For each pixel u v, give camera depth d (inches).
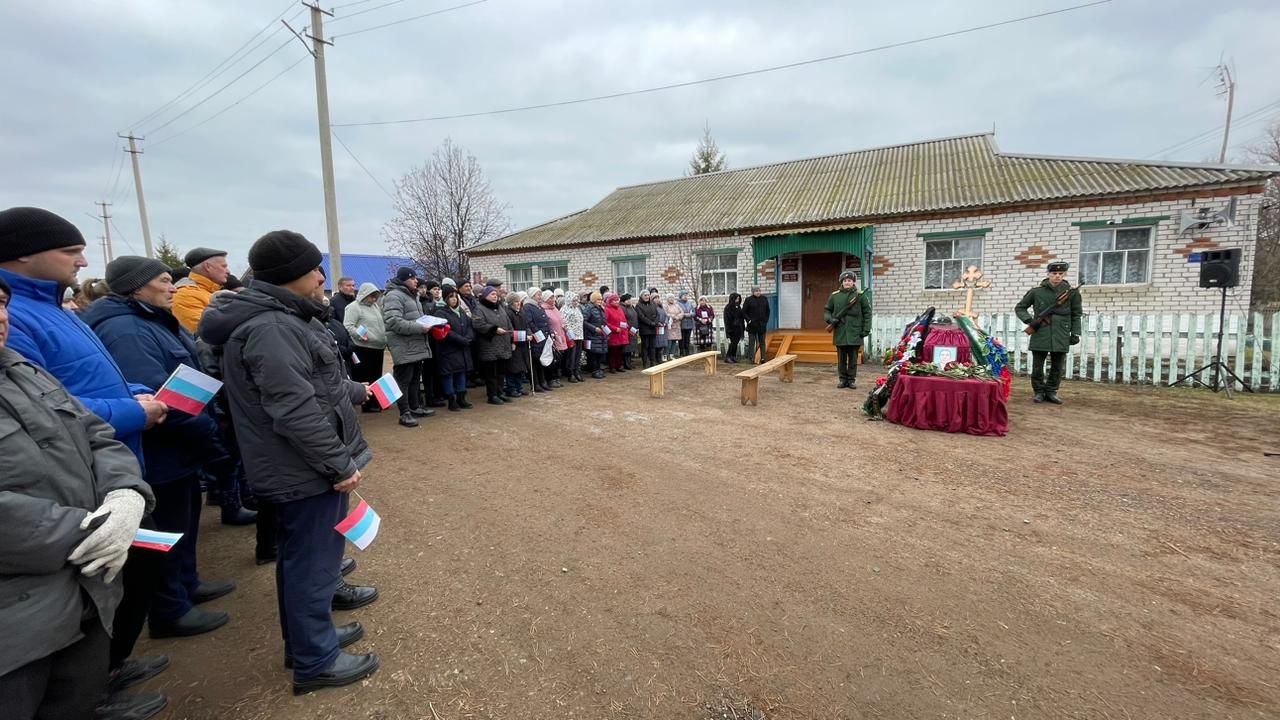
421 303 297.9
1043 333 291.4
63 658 65.6
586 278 692.1
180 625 105.5
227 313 81.3
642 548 137.3
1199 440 227.3
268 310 82.6
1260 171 398.9
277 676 94.4
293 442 80.4
